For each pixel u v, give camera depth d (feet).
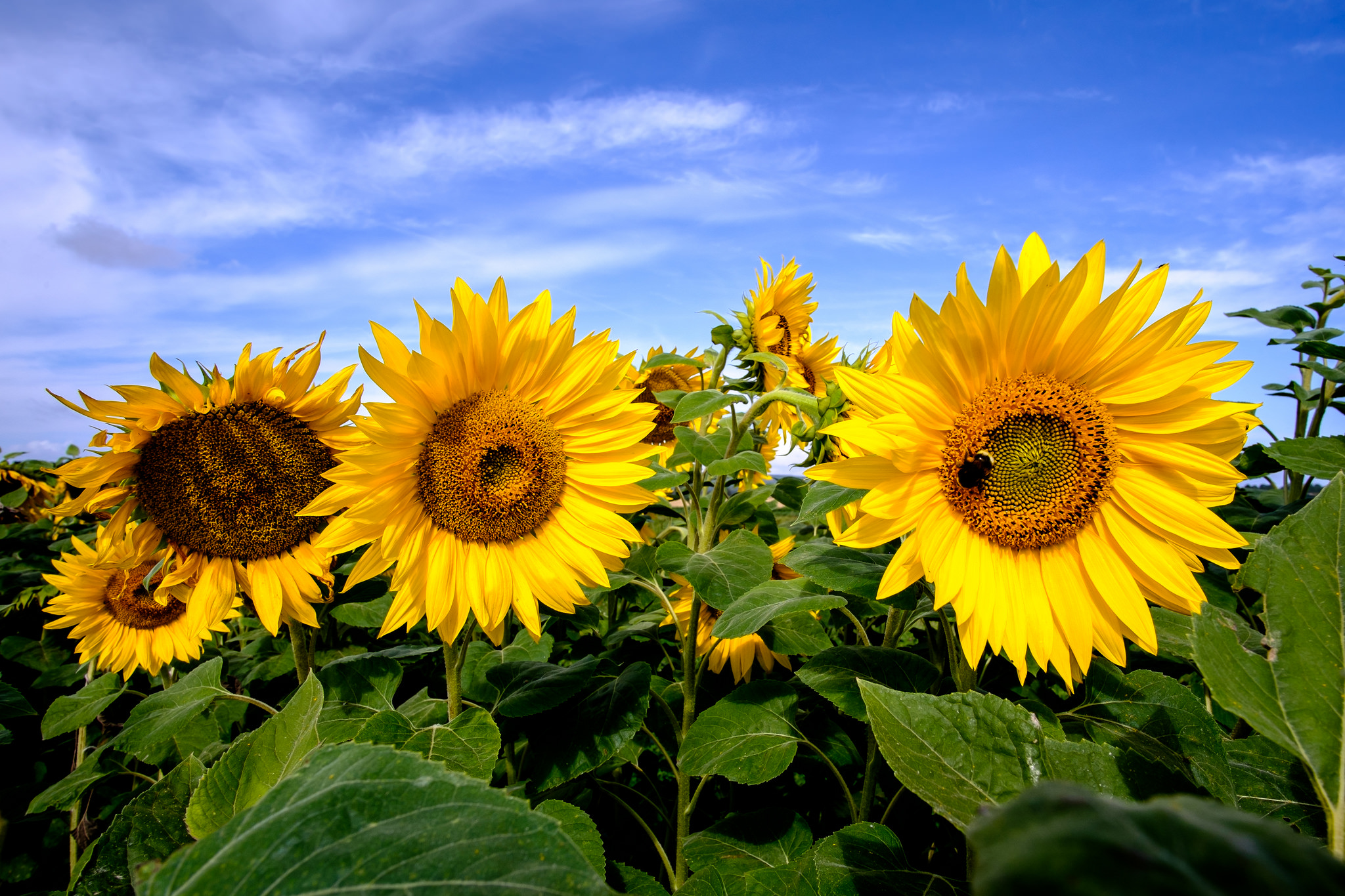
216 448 9.47
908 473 7.32
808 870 6.89
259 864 2.61
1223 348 7.05
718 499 12.64
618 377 9.61
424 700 9.66
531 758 9.41
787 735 8.94
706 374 16.87
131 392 8.95
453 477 8.91
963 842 9.09
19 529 20.08
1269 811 6.31
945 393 7.29
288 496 9.87
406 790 2.85
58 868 12.00
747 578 9.51
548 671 9.87
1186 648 8.36
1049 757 4.51
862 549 9.39
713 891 6.74
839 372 7.27
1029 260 7.65
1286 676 3.87
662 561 10.25
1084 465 7.43
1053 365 7.51
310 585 10.09
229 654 13.66
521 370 9.30
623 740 8.96
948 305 6.99
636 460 9.62
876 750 8.50
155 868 2.72
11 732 12.81
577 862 2.59
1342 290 12.85
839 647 8.99
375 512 8.49
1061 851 1.76
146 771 12.95
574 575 9.48
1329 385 12.14
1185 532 7.29
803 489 12.75
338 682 9.63
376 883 2.51
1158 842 1.82
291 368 9.74
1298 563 4.10
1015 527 7.47
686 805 9.49
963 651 7.57
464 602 9.04
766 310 16.89
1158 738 7.59
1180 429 7.30
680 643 12.23
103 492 9.32
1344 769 3.55
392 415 8.28
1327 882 1.73
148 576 9.71
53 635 16.40
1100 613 7.57
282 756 5.18
